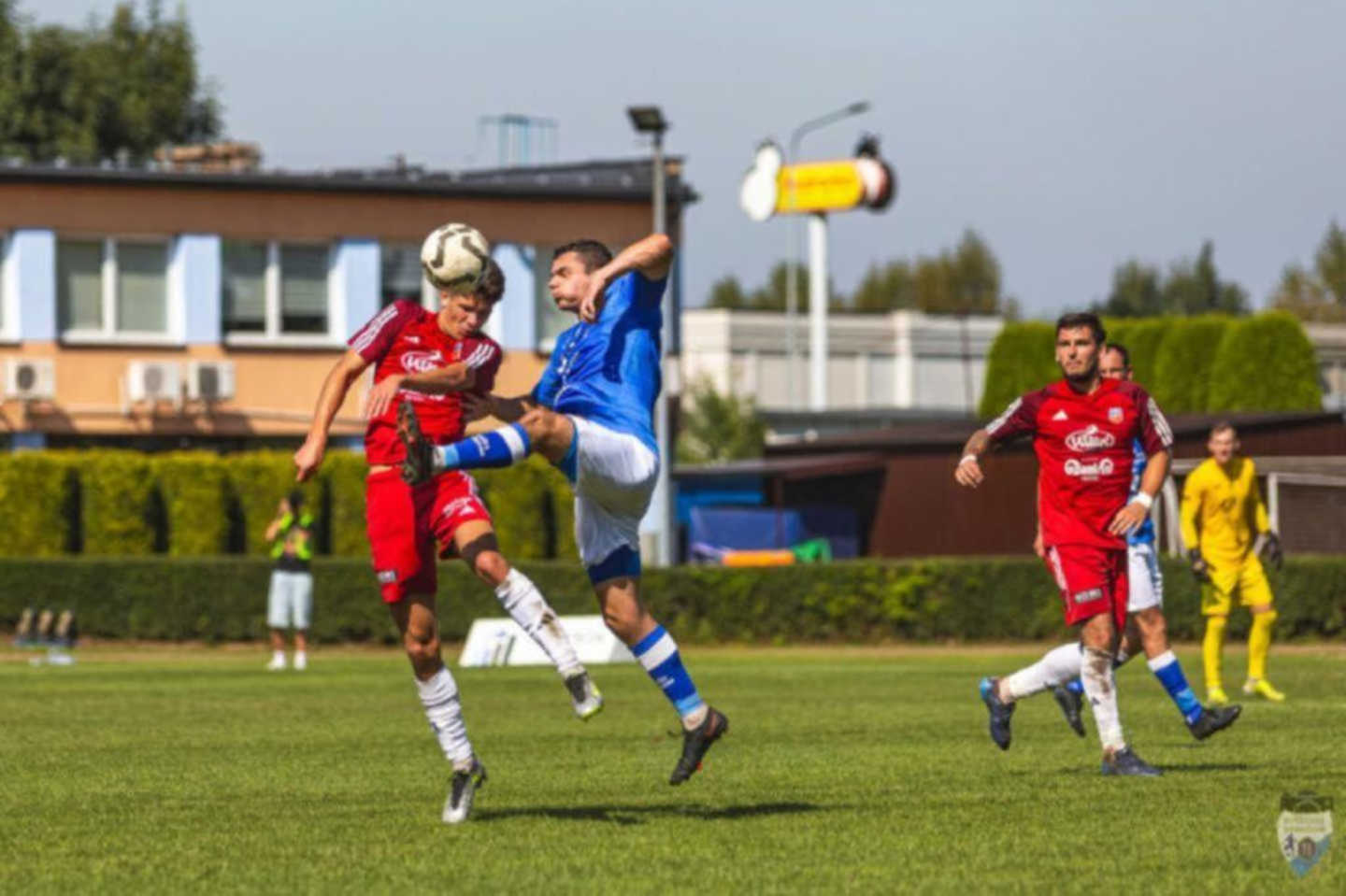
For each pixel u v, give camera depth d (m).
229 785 18.52
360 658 52.59
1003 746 19.58
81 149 111.12
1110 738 18.39
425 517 14.84
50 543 60.12
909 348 167.62
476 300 14.90
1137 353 85.31
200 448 68.06
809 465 74.06
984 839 13.92
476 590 56.72
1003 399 85.69
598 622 45.38
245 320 68.44
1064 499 18.30
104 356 66.81
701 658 50.34
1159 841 13.78
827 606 56.56
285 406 68.69
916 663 46.22
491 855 13.33
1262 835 14.02
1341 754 20.61
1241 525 31.00
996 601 56.59
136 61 118.19
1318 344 164.75
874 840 13.91
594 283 14.38
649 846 13.66
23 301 65.81
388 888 12.05
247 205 68.19
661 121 61.56
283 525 46.03
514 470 62.50
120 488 60.62
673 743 23.33
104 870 12.91
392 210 69.69
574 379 14.81
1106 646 18.33
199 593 57.25
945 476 73.19
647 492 14.69
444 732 15.10
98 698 34.22
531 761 20.88
